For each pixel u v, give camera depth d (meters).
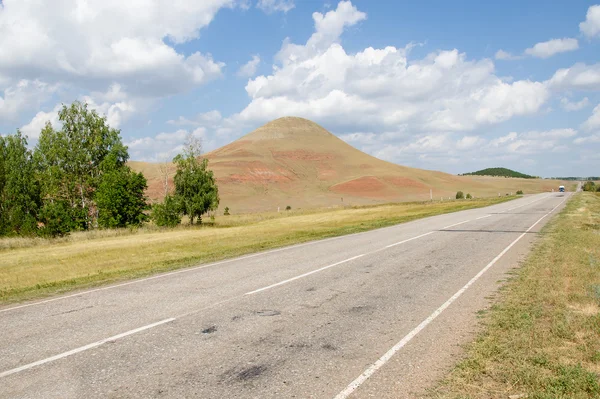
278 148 194.50
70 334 6.93
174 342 6.34
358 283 10.10
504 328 6.43
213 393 4.66
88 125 47.00
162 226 38.38
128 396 4.65
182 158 39.81
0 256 22.20
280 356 5.67
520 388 4.61
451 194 137.50
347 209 59.59
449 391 4.59
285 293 9.30
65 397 4.68
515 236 18.50
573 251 13.12
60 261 17.77
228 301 8.74
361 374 5.06
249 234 25.50
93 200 44.06
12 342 6.64
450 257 13.54
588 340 5.82
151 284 11.02
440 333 6.41
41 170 45.81
